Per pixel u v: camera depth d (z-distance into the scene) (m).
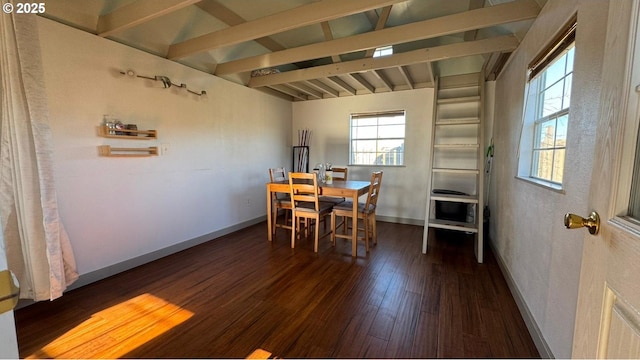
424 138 4.25
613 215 0.67
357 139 4.86
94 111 2.32
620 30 0.67
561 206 1.41
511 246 2.38
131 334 1.72
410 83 4.00
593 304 0.74
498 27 2.70
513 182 2.42
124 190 2.59
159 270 2.65
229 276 2.54
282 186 3.41
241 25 2.47
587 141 1.19
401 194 4.50
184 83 3.13
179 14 2.75
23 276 1.85
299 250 3.22
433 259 2.96
